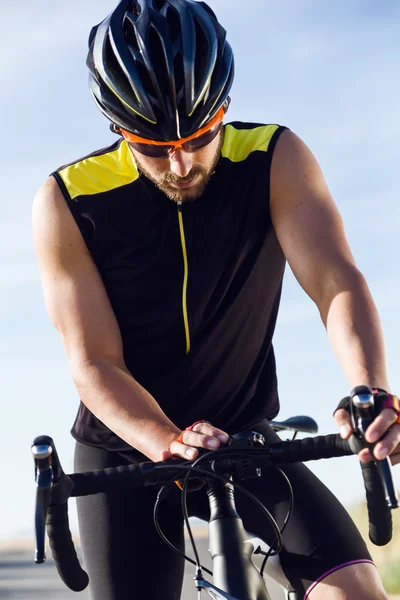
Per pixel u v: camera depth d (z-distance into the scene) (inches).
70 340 101.5
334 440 75.7
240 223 102.7
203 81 93.9
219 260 102.0
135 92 94.0
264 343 108.1
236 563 75.7
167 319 102.4
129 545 97.2
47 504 71.1
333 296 96.5
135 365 105.3
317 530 90.5
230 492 79.9
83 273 103.4
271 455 77.2
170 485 81.9
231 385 105.7
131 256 102.8
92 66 101.3
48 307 104.7
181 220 102.1
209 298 102.2
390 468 70.2
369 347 89.7
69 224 103.8
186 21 98.0
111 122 104.8
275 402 109.7
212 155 98.3
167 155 95.7
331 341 93.7
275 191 103.4
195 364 103.5
